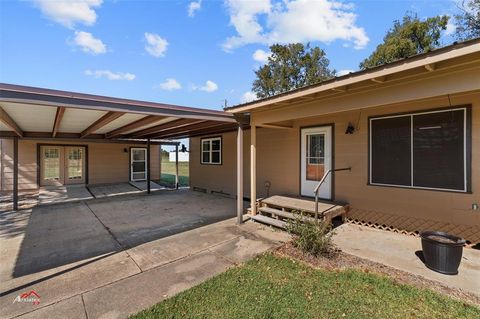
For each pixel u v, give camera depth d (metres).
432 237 3.49
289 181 6.81
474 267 3.31
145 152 13.78
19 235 4.89
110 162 12.59
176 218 6.12
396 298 2.61
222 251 3.96
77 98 3.46
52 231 5.15
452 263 3.09
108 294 2.77
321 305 2.50
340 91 4.00
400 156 4.75
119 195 9.66
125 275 3.21
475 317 2.30
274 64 25.09
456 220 4.13
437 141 4.31
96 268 3.42
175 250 4.03
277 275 3.12
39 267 3.46
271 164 7.29
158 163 14.24
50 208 7.39
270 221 5.33
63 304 2.59
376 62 17.62
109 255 3.87
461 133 4.07
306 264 3.43
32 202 8.33
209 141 10.05
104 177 12.43
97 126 6.67
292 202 5.71
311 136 6.28
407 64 2.99
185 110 4.77
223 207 7.39
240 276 3.10
